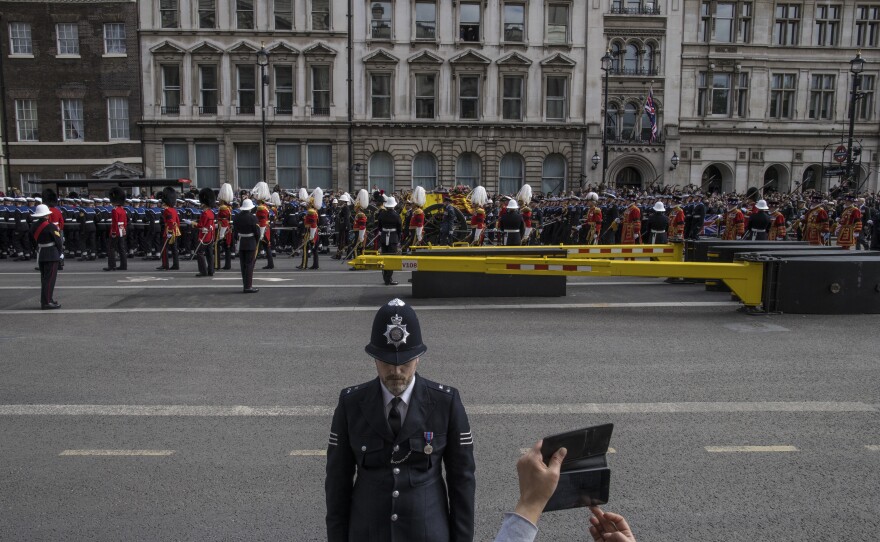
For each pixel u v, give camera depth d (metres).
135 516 5.00
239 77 38.97
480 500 5.21
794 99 43.34
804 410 7.24
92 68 38.31
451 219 23.05
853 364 9.00
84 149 38.78
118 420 6.98
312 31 38.56
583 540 4.72
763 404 7.42
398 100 39.50
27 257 23.02
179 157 39.22
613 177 41.34
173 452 6.16
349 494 3.06
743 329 11.13
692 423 6.86
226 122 38.66
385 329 2.94
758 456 6.06
